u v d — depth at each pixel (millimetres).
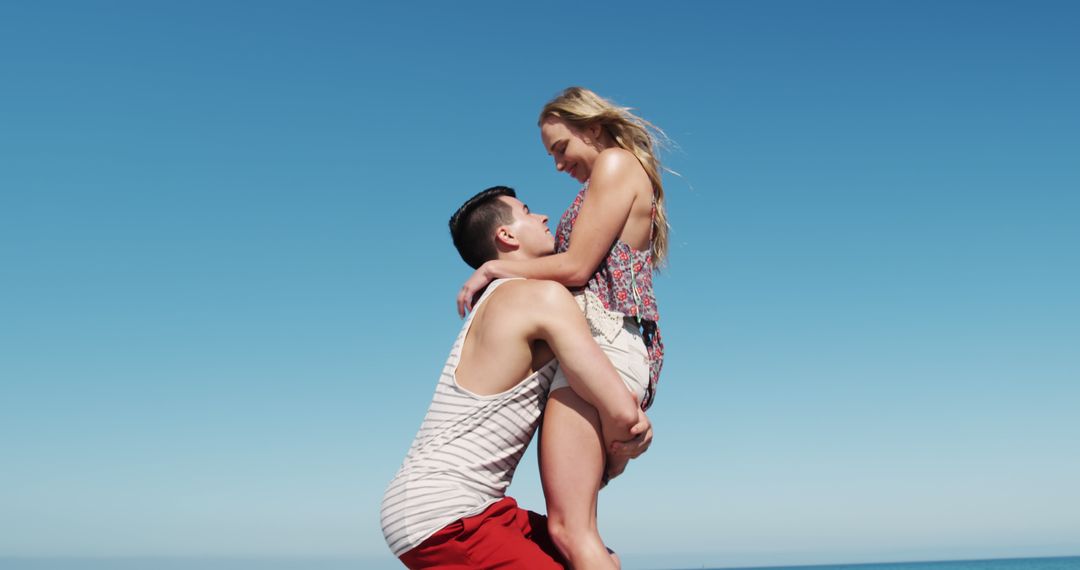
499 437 2646
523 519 2686
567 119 3275
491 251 3158
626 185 3002
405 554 2545
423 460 2617
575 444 2625
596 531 2648
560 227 3168
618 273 2951
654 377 3033
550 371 2721
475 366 2701
